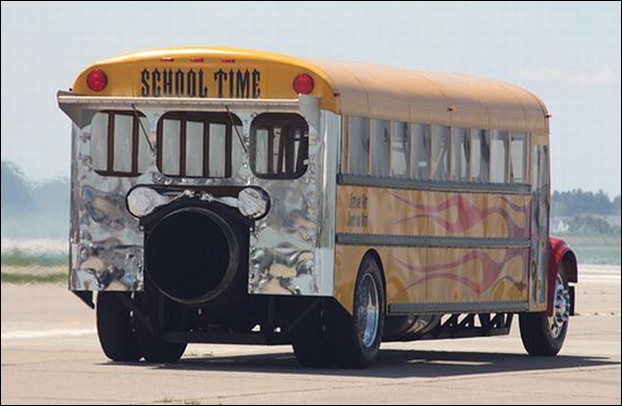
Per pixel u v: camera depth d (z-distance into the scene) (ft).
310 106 103.65
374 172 107.14
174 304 109.81
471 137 114.52
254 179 105.19
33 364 109.40
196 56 106.63
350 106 105.09
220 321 109.50
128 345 111.24
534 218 120.78
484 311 116.26
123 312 110.73
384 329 112.06
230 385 96.63
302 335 107.65
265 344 107.24
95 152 108.68
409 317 112.98
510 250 118.32
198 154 108.06
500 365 113.70
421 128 110.52
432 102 111.45
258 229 104.94
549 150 121.80
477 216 115.24
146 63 107.55
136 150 107.96
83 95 108.37
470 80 117.70
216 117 107.86
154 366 108.37
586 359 120.67
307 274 104.27
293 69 104.78
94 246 108.47
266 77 105.29
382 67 111.65
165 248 106.42
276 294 104.88
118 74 108.06
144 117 107.86
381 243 107.86
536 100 120.98
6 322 149.48
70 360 112.98
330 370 106.22
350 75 106.73
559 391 96.17
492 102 116.67
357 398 90.99
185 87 106.83
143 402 88.79
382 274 108.37
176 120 108.47
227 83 106.01
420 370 107.65
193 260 106.83
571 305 126.21
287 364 111.14
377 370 106.83
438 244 112.06
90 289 108.47
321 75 104.32
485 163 115.85
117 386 96.02
